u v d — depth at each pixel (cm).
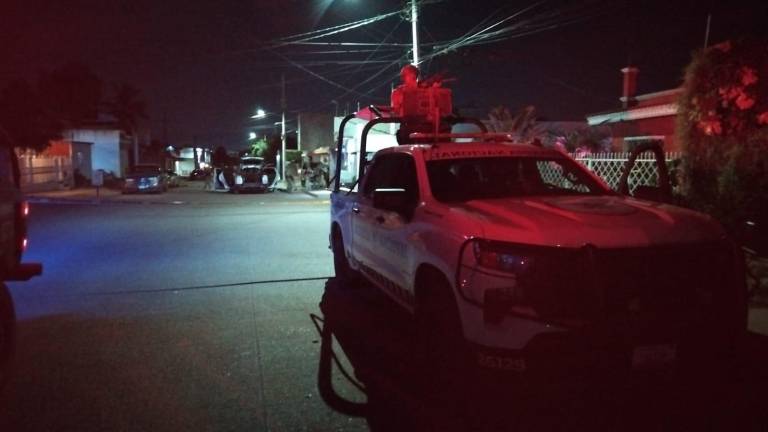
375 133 2884
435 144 579
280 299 756
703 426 398
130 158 5450
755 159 698
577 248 360
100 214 1905
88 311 705
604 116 2355
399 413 425
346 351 558
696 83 744
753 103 685
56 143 3803
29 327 641
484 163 545
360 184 687
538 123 2605
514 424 402
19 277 539
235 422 415
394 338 594
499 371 367
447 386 436
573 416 412
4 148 541
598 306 351
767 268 682
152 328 635
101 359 539
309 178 3641
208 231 1448
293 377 495
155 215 1866
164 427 408
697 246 375
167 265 995
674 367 365
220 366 521
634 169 955
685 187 786
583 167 569
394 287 549
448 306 421
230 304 734
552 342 352
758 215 701
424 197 501
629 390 391
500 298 365
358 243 671
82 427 407
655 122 2033
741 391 443
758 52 679
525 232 376
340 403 444
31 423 413
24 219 560
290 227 1528
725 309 374
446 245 417
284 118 4381
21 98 3077
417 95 833
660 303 361
